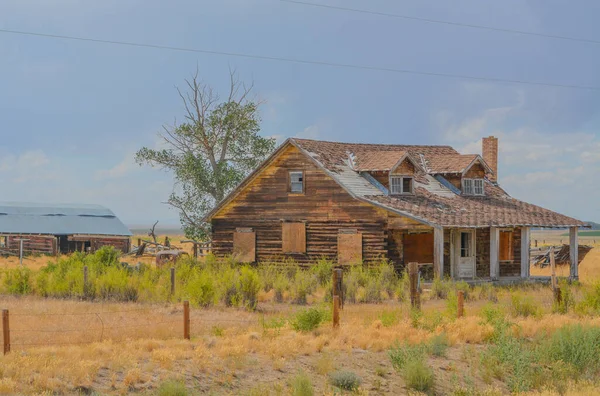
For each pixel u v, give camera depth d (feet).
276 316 80.28
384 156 138.82
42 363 52.49
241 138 201.57
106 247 133.49
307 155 134.62
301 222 135.13
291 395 52.31
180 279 108.68
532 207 148.05
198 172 194.08
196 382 53.72
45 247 214.90
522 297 92.17
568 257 190.70
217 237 142.20
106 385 51.13
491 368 61.72
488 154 168.04
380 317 78.07
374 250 128.67
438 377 60.18
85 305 89.86
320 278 118.42
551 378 60.70
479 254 142.61
